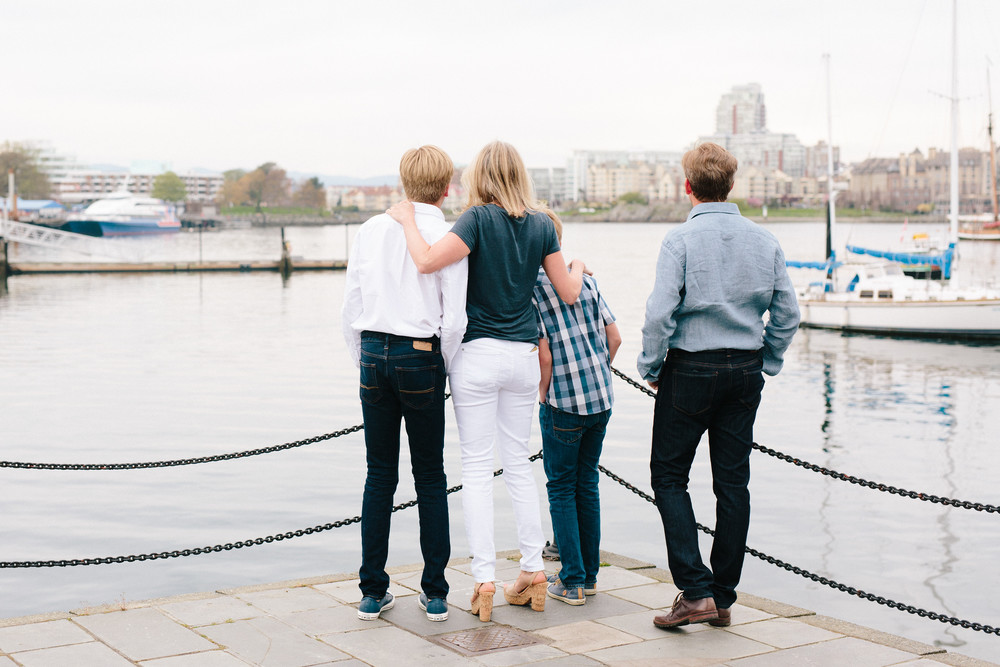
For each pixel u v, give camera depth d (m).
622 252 96.62
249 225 185.12
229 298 44.88
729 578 4.02
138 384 20.41
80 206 146.50
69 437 14.79
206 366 23.33
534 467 12.25
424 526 4.10
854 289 33.00
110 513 10.26
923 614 4.06
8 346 27.50
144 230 116.56
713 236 3.86
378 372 3.93
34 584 7.99
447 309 3.88
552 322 4.18
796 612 4.26
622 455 13.39
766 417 17.52
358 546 9.04
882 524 9.93
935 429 16.33
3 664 3.52
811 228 169.00
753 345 3.91
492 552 4.12
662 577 4.82
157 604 4.29
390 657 3.66
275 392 19.34
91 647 3.72
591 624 4.07
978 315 29.33
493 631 3.97
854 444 15.09
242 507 10.51
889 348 27.75
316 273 63.09
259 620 4.08
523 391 4.09
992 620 7.21
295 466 12.41
